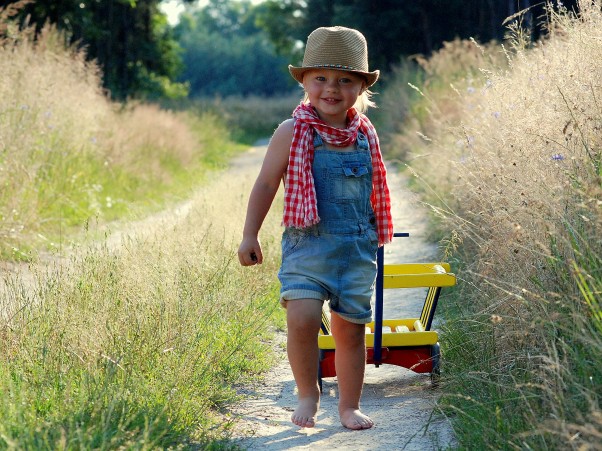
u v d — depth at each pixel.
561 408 3.02
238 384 4.68
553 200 4.02
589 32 5.38
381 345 4.45
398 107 19.67
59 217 10.07
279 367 5.06
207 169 19.50
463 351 4.55
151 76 33.88
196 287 5.29
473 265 5.61
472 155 5.79
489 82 6.39
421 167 11.86
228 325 5.34
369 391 4.59
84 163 12.44
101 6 28.47
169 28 35.91
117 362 3.86
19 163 9.38
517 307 4.07
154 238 6.41
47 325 4.52
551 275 3.85
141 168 14.55
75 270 5.30
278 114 40.66
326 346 4.48
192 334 4.58
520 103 5.54
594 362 3.26
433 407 4.00
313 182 3.70
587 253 3.67
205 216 8.03
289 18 42.56
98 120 14.14
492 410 3.59
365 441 3.71
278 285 6.84
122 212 11.44
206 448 3.50
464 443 3.42
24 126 10.21
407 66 22.88
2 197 8.82
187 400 3.96
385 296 6.94
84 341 4.27
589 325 3.28
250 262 3.81
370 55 32.97
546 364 3.51
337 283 3.71
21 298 4.93
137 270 5.24
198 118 26.59
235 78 107.06
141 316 4.60
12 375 4.03
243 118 38.56
